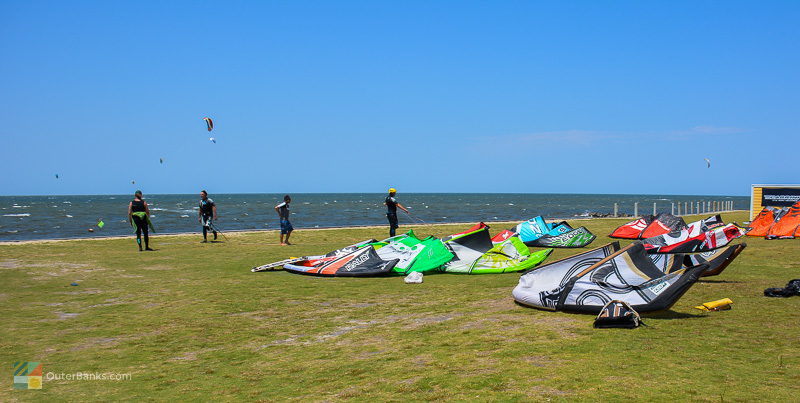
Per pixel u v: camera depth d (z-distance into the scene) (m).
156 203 127.62
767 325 6.78
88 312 8.80
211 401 5.00
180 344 6.99
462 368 5.39
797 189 27.52
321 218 56.12
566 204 129.38
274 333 7.41
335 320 8.03
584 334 6.46
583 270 8.17
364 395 4.84
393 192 19.45
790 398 4.29
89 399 5.18
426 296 9.67
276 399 4.93
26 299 9.85
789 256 14.35
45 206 106.44
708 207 47.59
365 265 12.30
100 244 19.69
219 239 21.62
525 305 8.34
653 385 4.64
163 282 11.59
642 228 19.73
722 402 4.23
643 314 7.33
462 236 13.04
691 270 7.32
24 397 5.25
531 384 4.79
